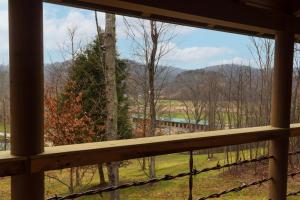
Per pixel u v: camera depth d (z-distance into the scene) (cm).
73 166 146
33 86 137
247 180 1079
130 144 163
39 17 139
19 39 135
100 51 1011
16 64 135
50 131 920
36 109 138
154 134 1097
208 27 232
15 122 136
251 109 1574
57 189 967
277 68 245
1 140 746
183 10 189
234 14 214
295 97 1182
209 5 201
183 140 183
